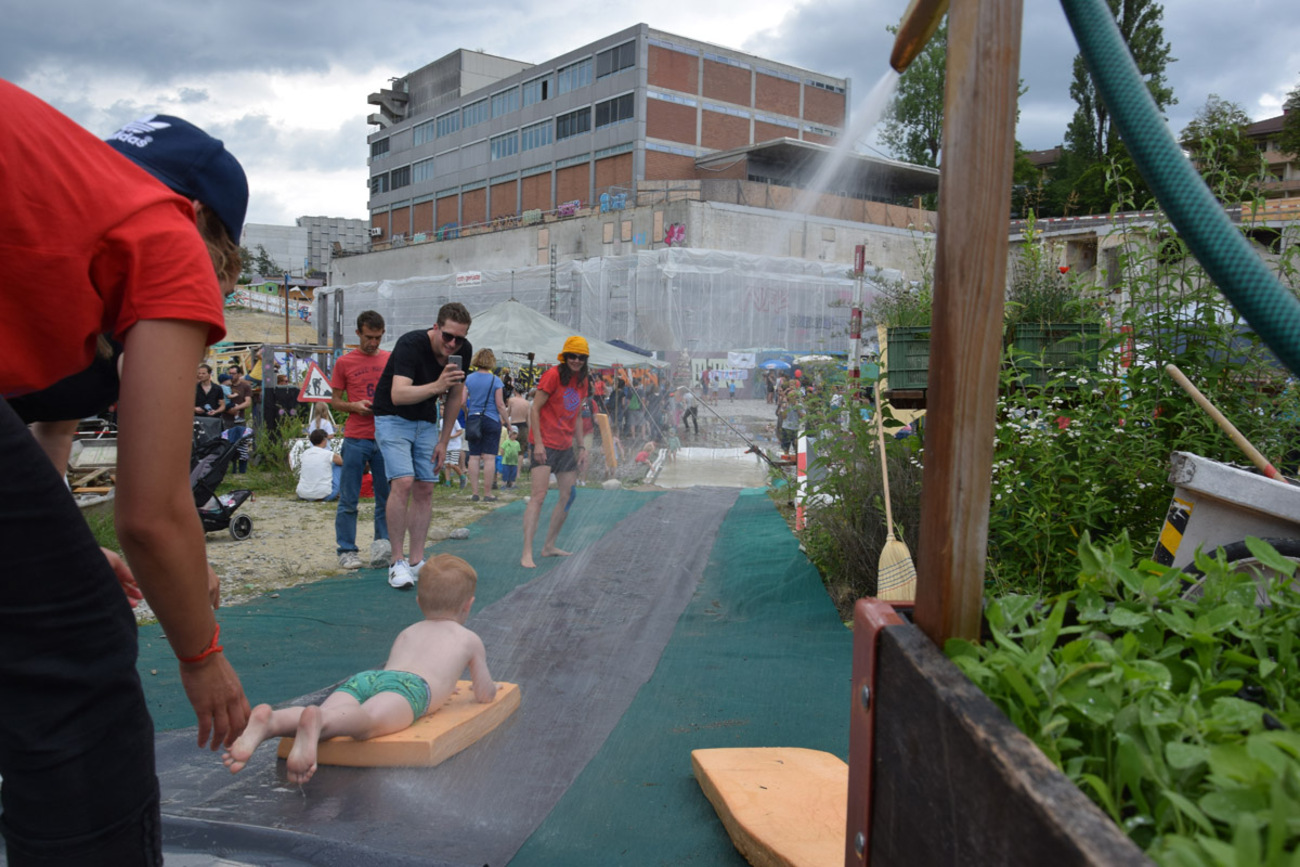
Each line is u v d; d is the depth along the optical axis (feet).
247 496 24.68
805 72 175.32
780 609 15.60
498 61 251.80
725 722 10.54
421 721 9.47
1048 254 15.94
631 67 180.55
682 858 7.44
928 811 3.18
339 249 215.72
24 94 3.78
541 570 18.78
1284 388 12.65
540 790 8.53
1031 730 3.13
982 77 3.38
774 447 37.52
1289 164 133.69
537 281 103.14
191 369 3.90
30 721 3.48
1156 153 3.37
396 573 18.52
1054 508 12.77
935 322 3.59
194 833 7.32
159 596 4.07
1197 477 9.89
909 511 16.58
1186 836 2.50
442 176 246.27
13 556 3.34
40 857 3.59
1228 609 3.65
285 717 8.53
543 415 19.72
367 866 6.86
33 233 3.59
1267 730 3.03
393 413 18.49
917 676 3.32
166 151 4.48
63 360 3.90
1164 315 13.24
